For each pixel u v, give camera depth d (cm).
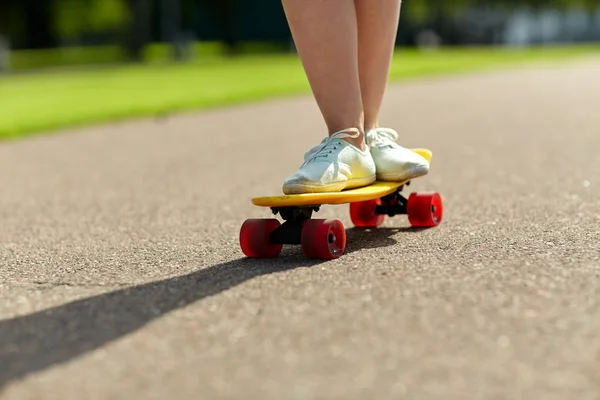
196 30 4553
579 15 4556
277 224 283
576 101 1023
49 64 2831
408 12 4241
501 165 511
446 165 521
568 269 244
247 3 4453
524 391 159
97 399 162
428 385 163
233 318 209
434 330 193
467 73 1777
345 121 292
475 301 214
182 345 191
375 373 169
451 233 310
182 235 335
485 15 4269
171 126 866
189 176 521
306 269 257
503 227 317
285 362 177
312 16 284
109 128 855
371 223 333
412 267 253
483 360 175
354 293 226
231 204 412
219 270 263
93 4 3919
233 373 172
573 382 163
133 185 493
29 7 3919
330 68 288
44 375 176
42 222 384
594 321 197
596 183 421
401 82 1516
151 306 223
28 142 747
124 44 3516
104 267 279
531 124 771
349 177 287
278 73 1850
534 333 190
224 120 917
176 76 1781
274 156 612
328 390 162
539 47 4212
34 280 264
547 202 372
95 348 191
